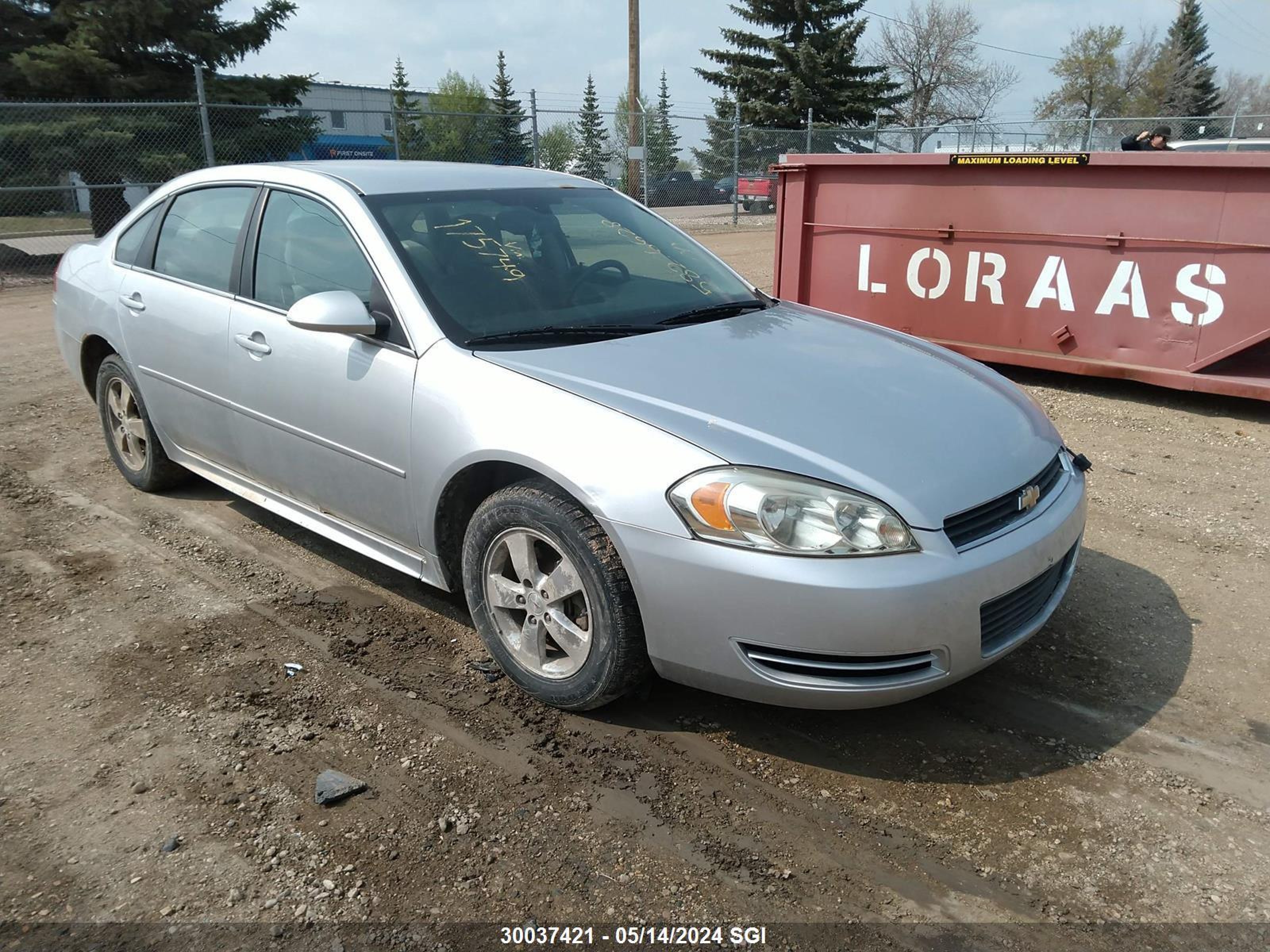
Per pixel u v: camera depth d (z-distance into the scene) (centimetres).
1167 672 329
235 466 407
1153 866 239
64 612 362
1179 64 5069
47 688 311
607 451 266
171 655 332
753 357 319
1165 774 275
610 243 393
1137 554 423
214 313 389
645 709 303
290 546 424
